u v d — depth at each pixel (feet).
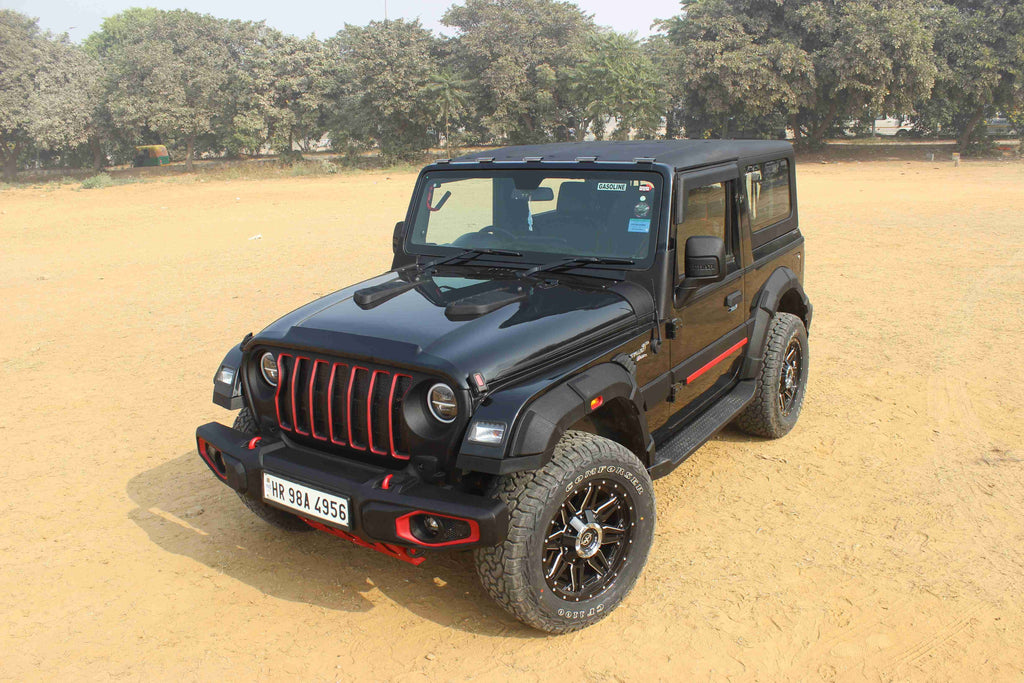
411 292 12.59
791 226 18.21
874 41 115.03
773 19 132.36
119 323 30.01
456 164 14.64
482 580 10.30
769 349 16.55
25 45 148.36
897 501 14.84
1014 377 21.36
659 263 12.51
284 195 88.94
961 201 63.77
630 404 11.50
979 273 34.63
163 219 66.23
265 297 33.71
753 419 17.02
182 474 16.78
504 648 10.89
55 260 45.32
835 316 28.27
